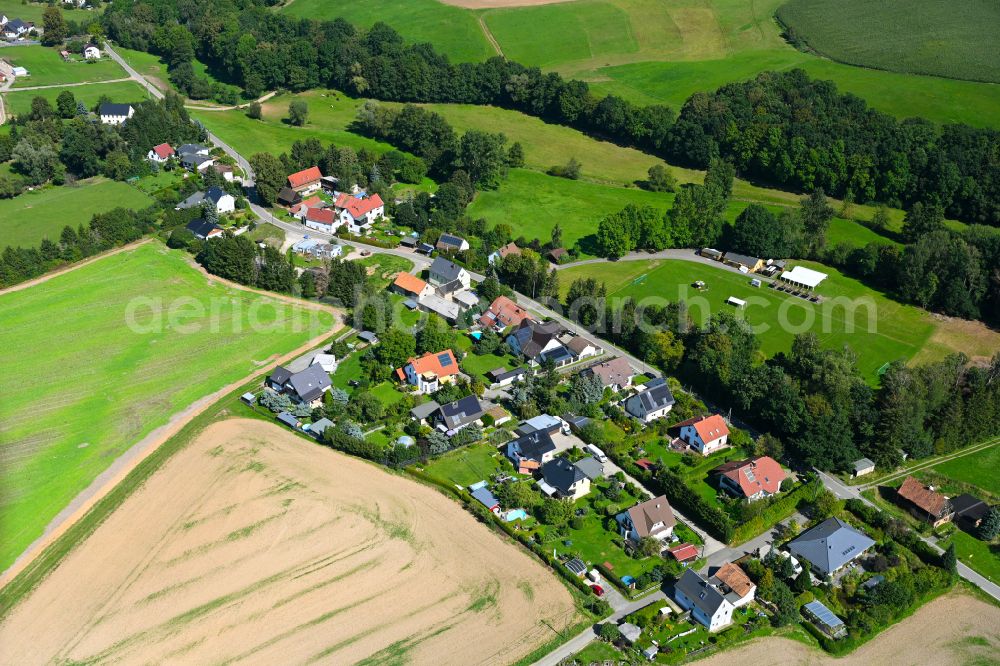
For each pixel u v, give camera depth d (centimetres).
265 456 12450
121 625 9644
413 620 9762
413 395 13738
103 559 10581
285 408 13450
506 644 9488
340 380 14200
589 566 10594
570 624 9769
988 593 10675
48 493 11712
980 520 11600
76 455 12456
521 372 14412
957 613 10375
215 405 13600
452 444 12556
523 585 10300
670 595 10256
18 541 10881
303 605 9925
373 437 12862
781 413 12731
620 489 11862
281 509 11388
